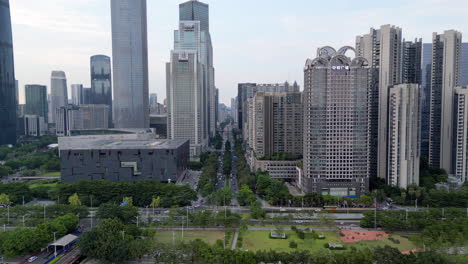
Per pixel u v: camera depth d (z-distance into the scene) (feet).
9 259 651.25
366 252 616.39
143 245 640.17
